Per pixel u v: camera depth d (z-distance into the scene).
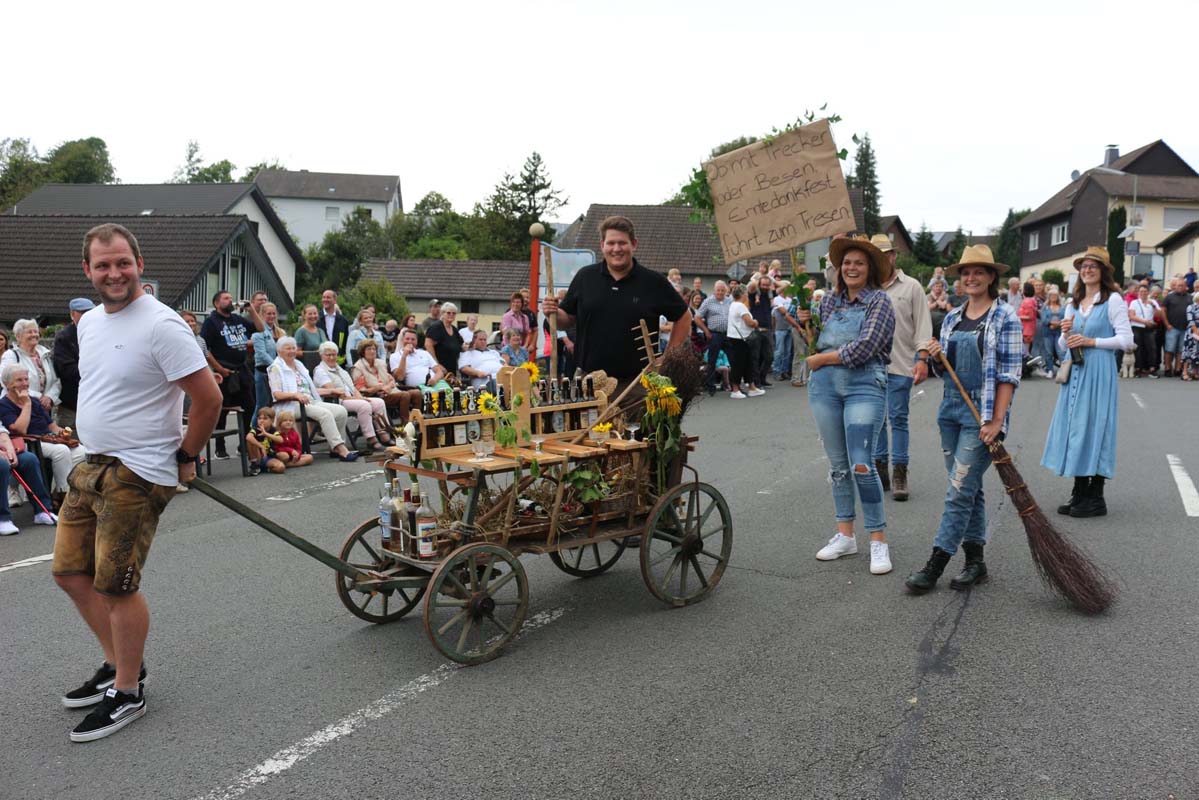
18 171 67.88
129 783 3.41
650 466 5.21
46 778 3.46
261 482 9.15
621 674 4.29
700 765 3.44
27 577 6.05
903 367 7.69
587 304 5.70
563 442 5.17
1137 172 52.62
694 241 44.12
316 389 10.80
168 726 3.86
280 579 5.91
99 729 3.77
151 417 3.81
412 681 4.27
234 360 10.29
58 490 8.12
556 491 4.84
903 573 5.76
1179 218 47.16
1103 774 3.32
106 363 3.79
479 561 4.48
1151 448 10.08
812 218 6.38
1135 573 5.65
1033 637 4.64
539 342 12.96
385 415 11.23
